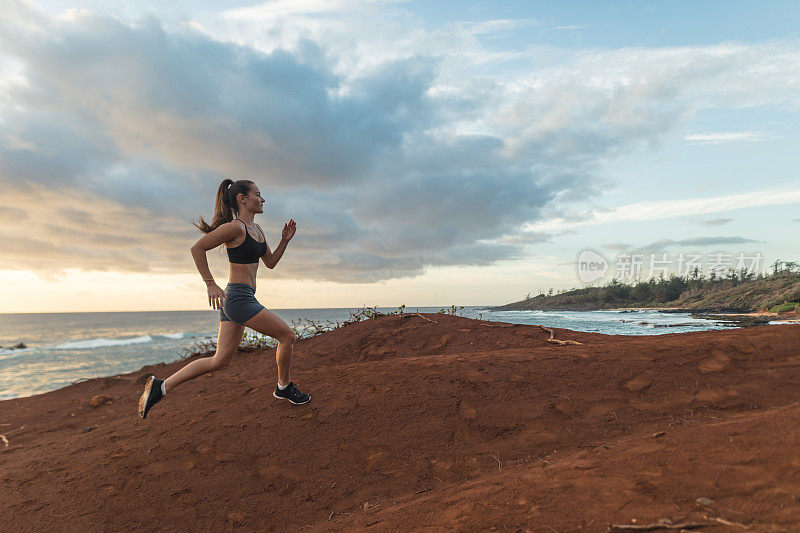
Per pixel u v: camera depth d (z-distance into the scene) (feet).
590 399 12.17
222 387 20.85
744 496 5.24
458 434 11.18
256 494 9.60
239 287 11.76
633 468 6.87
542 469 8.18
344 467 10.37
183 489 9.80
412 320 26.81
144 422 13.94
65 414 20.47
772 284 328.29
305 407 13.03
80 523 8.73
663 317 200.85
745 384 11.92
